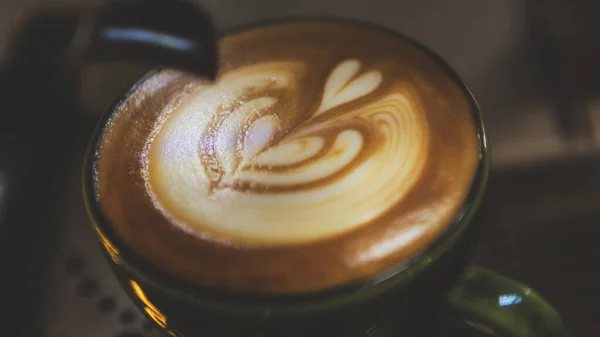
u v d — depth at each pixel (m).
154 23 0.22
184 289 0.20
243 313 0.20
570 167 0.31
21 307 0.27
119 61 0.22
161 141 0.23
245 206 0.22
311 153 0.23
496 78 0.33
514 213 0.31
